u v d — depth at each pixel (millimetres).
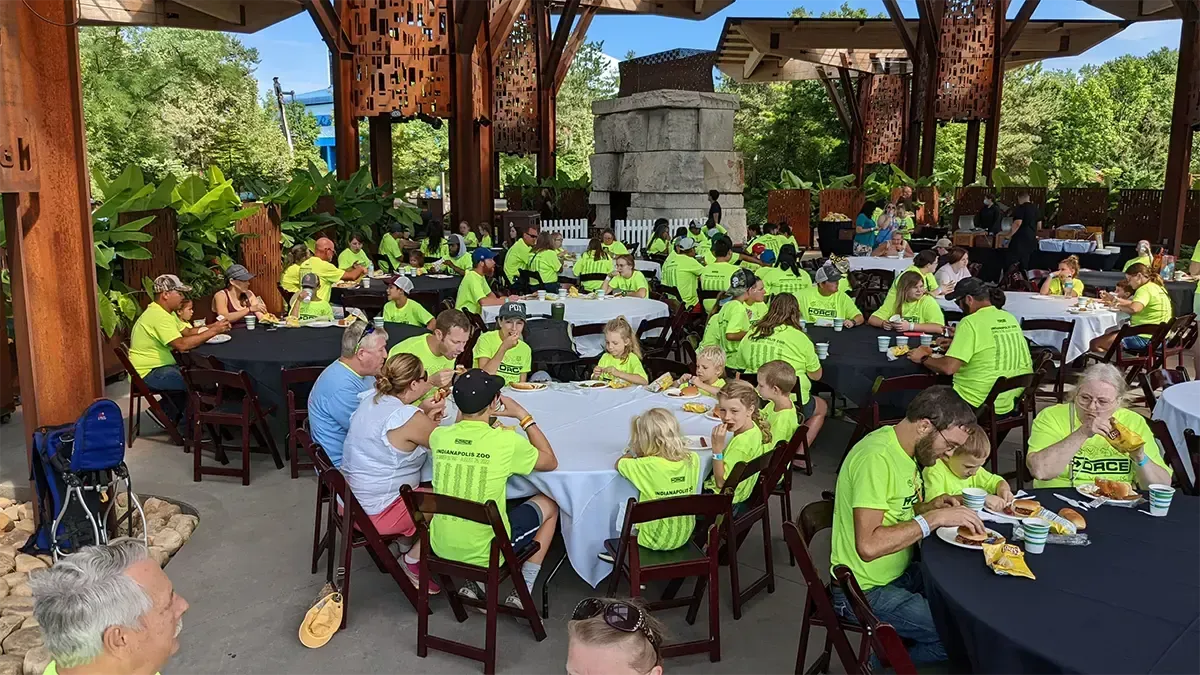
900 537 2945
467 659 3643
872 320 7059
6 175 4031
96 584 1883
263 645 3730
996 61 19688
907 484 3121
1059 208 18688
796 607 4105
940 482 3395
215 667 3557
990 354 5461
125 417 7230
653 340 7984
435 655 3674
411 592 3955
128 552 1995
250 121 30078
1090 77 38344
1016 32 19516
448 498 3387
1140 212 17078
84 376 4715
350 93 15289
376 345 4707
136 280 8555
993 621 2348
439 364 5457
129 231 8078
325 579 4367
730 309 6570
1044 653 2180
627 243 18734
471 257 12289
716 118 19375
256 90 32281
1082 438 3561
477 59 17516
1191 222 16531
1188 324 7375
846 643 2871
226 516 5176
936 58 20125
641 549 3691
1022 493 3410
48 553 4457
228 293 7586
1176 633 2273
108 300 8164
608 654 1812
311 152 40750
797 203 22344
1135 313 7699
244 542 4805
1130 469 3699
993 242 15570
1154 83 38500
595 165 21938
